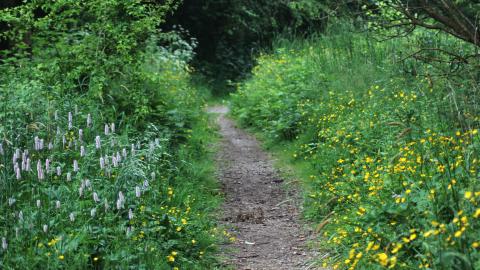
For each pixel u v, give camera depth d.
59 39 9.42
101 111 8.42
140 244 5.19
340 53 13.55
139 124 9.02
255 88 16.48
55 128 7.14
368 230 4.76
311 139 10.73
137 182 6.34
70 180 5.92
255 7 27.75
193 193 7.98
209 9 27.92
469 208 4.48
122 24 9.27
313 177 8.67
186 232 6.15
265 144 12.62
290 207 8.16
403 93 8.82
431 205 4.65
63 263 4.63
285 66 15.79
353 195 6.51
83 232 5.00
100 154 6.25
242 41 29.44
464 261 3.85
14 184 5.64
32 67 9.01
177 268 5.15
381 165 6.97
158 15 9.55
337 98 11.15
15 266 4.53
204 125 13.62
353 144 8.75
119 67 9.43
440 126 7.06
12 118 6.88
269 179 9.84
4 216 5.12
